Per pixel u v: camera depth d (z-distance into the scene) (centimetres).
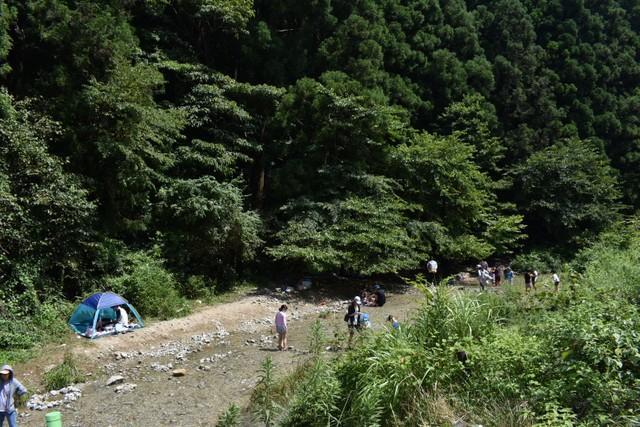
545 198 3434
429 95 3519
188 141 2327
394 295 2245
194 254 1988
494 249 2950
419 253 2522
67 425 874
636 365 512
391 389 599
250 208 2395
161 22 2655
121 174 1720
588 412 491
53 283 1519
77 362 1183
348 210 2302
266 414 702
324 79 2608
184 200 1939
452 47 3897
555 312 779
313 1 2855
